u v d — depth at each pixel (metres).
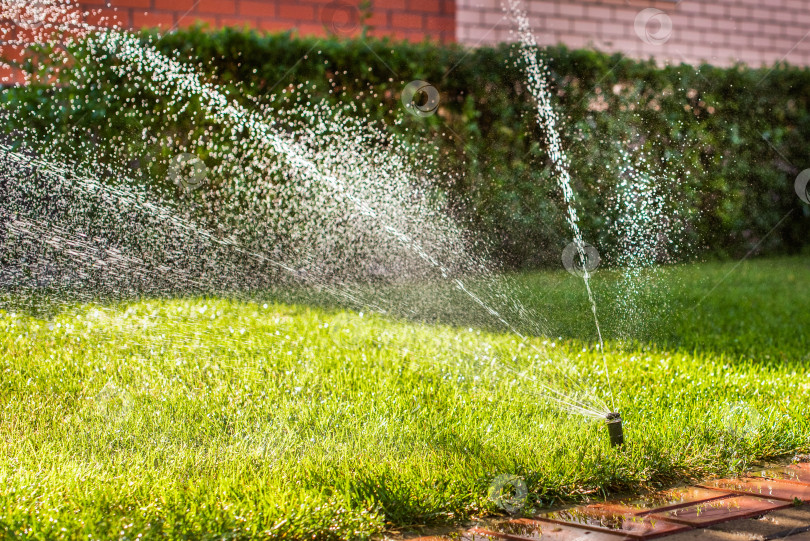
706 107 7.56
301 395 3.40
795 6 8.94
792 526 2.22
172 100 6.06
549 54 6.98
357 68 6.45
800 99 7.96
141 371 3.66
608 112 7.18
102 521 2.10
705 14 8.46
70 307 5.00
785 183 7.96
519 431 2.95
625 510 2.35
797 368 4.11
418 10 7.44
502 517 2.31
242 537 2.04
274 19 7.07
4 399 3.28
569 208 6.99
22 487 2.33
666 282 6.52
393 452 2.75
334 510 2.18
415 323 4.96
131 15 6.51
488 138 6.81
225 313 4.98
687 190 7.48
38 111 5.82
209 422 3.03
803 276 7.15
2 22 5.80
